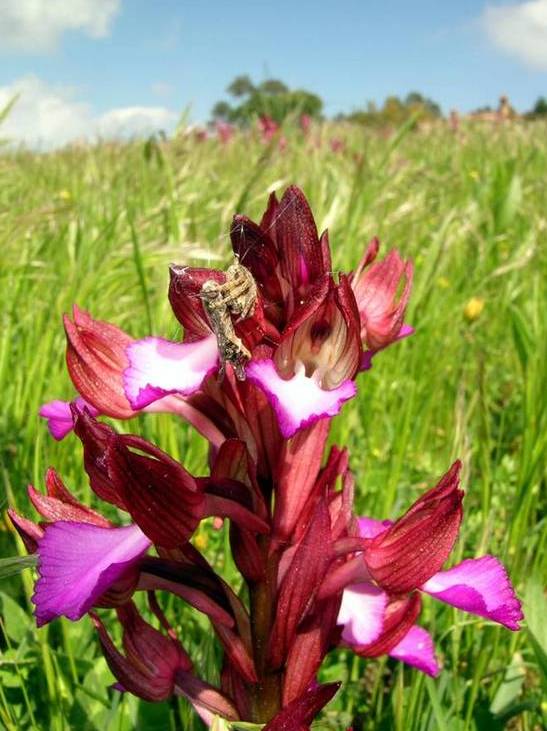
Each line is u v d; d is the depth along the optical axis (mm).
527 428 210
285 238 99
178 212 292
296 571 101
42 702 152
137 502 94
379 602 116
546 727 148
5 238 290
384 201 331
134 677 109
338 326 96
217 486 101
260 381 89
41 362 223
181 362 95
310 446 106
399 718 134
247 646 107
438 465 245
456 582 109
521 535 183
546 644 130
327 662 170
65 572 94
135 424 202
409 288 113
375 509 204
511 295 328
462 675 163
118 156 595
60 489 110
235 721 106
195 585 106
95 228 333
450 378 282
